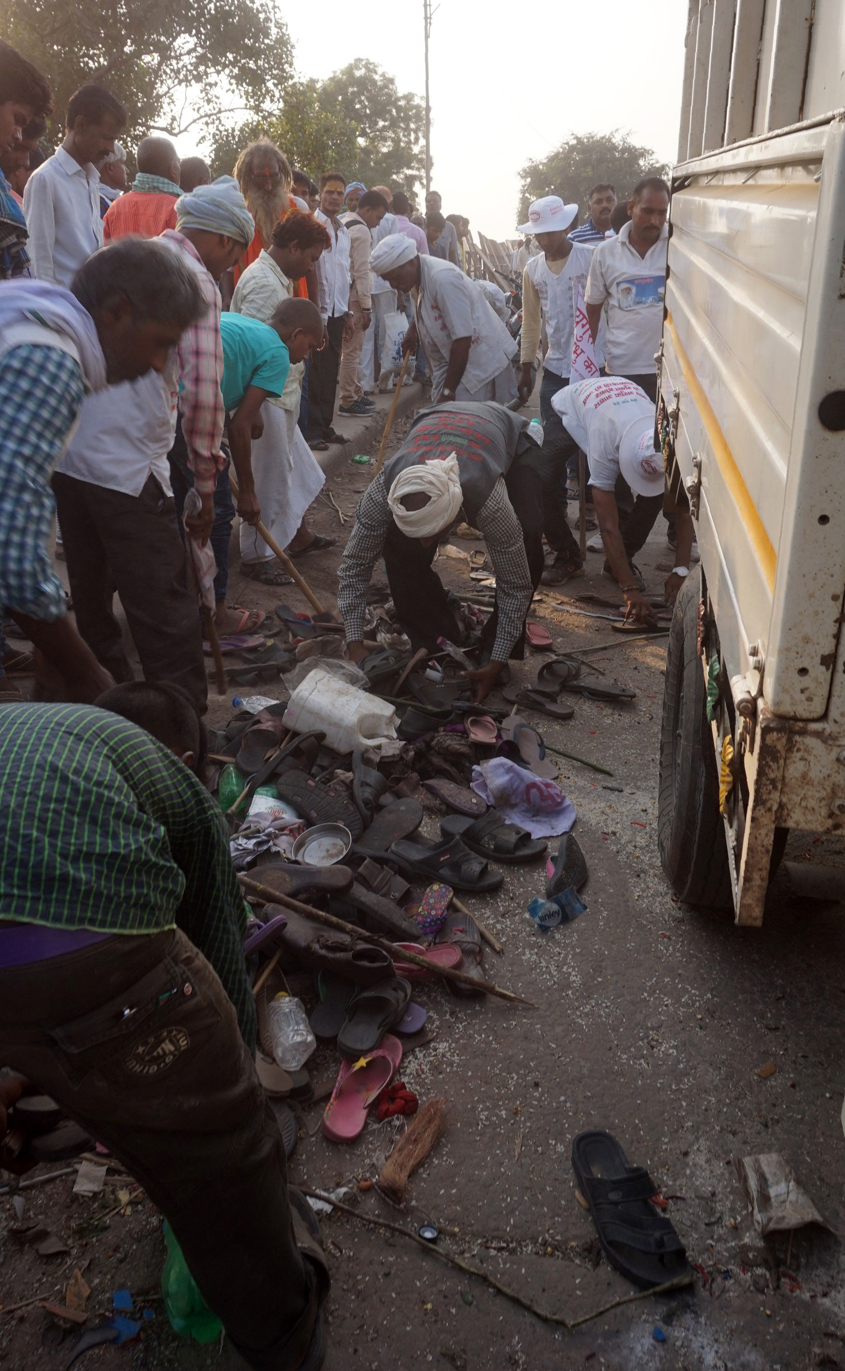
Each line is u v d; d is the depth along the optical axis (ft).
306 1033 8.09
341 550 20.94
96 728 4.85
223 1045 4.83
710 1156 7.36
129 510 10.63
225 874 5.56
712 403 8.30
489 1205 6.98
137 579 10.90
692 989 9.01
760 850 4.89
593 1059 8.24
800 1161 7.30
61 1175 7.16
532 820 11.54
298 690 11.87
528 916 10.00
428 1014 8.68
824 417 4.09
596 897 10.30
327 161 77.25
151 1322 6.19
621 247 19.70
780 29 6.68
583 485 19.94
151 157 17.17
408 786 11.59
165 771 5.03
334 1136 7.43
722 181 8.75
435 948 9.19
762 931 9.78
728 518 6.82
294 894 9.05
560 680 15.01
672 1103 7.81
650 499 17.92
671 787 10.78
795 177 4.96
